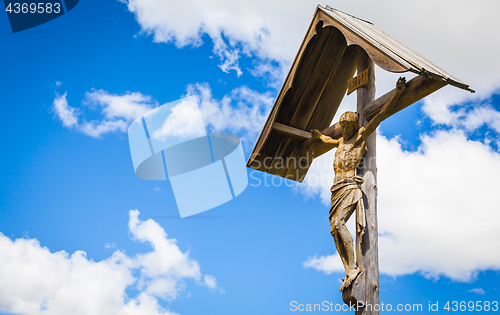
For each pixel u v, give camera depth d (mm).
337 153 7762
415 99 7156
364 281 6957
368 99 7883
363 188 7410
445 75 6730
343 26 7691
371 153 7609
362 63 8133
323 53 8734
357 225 7211
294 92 9008
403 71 6504
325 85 9047
